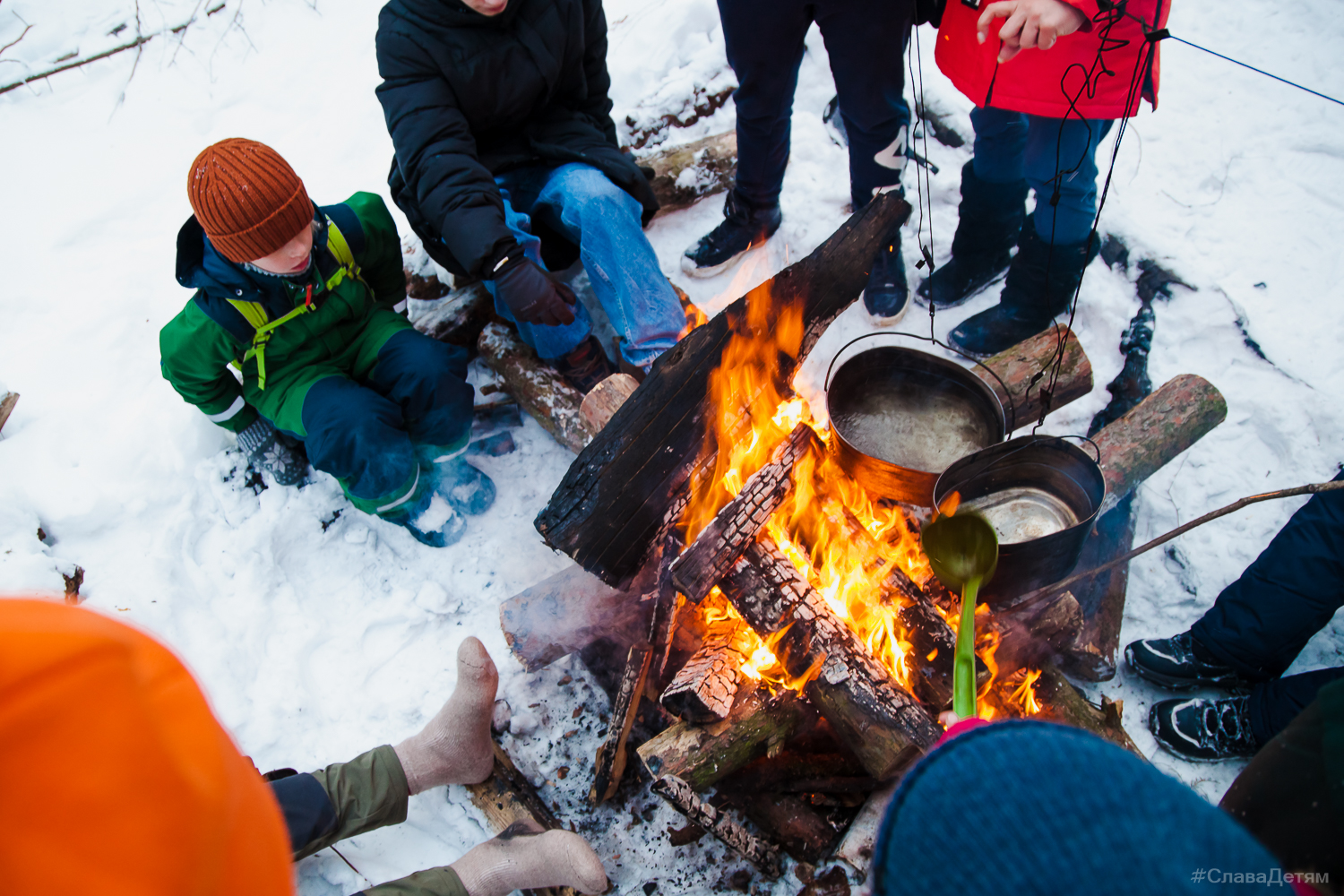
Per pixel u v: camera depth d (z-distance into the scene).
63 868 0.43
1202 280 2.97
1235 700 2.18
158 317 3.02
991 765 0.61
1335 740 1.22
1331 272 2.95
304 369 2.47
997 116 2.52
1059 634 2.17
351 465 2.38
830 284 2.37
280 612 2.51
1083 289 3.02
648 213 2.88
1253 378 2.83
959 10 2.28
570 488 2.10
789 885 2.05
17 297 3.05
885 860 0.62
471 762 2.09
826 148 3.36
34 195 3.34
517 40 2.44
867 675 1.91
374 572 2.62
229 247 2.06
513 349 2.80
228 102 3.61
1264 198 3.13
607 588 2.30
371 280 2.60
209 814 0.49
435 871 1.95
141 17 3.75
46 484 2.59
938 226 3.22
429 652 2.48
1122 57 2.09
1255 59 3.42
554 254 2.91
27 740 0.43
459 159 2.39
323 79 3.65
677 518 2.21
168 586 2.46
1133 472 2.38
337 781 2.00
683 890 2.07
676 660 2.24
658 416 2.14
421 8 2.33
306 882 2.11
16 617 0.47
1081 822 0.56
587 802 2.21
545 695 2.38
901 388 2.42
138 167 3.43
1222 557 2.52
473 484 2.70
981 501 2.21
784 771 2.12
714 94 3.40
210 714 0.53
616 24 3.62
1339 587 2.01
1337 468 2.65
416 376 2.47
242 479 2.68
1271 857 0.57
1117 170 3.25
